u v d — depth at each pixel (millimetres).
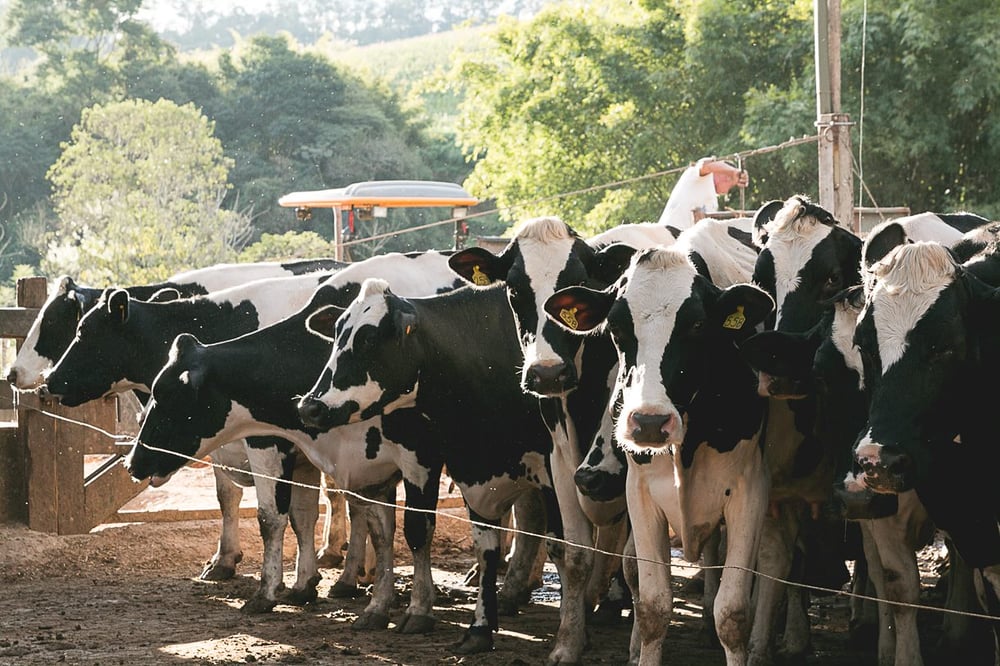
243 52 71438
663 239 8695
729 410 6242
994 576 6297
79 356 9867
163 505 12469
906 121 26812
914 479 5402
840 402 6184
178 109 57344
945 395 5457
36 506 11180
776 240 6750
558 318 6516
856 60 27031
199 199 54219
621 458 6879
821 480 7066
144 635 8172
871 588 7930
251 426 8891
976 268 6035
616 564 8352
